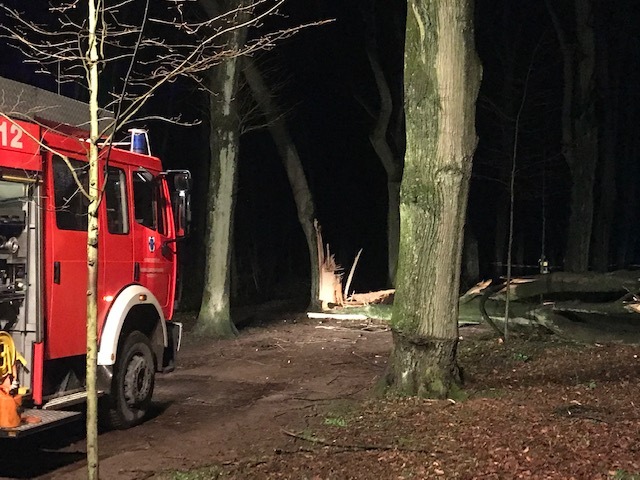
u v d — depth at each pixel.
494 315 15.23
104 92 14.83
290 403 9.70
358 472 6.26
